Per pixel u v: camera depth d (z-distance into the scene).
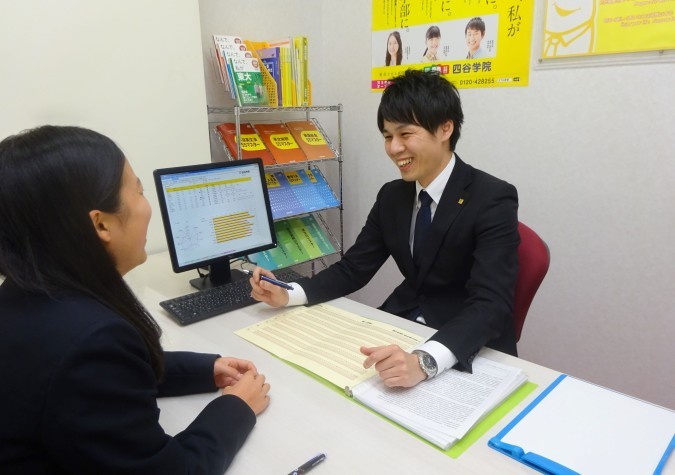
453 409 0.88
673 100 1.70
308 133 2.56
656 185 1.79
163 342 1.19
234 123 2.31
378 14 2.50
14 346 0.61
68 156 0.63
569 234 2.04
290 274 1.63
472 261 1.36
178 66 1.92
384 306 1.55
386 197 1.55
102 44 1.71
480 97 2.20
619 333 1.97
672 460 0.75
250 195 1.60
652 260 1.85
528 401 0.93
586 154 1.93
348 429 0.85
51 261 0.64
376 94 2.61
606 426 0.83
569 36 1.88
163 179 1.40
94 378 0.60
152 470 0.65
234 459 0.78
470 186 1.36
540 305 2.17
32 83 1.59
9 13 1.51
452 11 2.21
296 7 2.65
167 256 1.91
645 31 1.71
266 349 1.14
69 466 0.61
